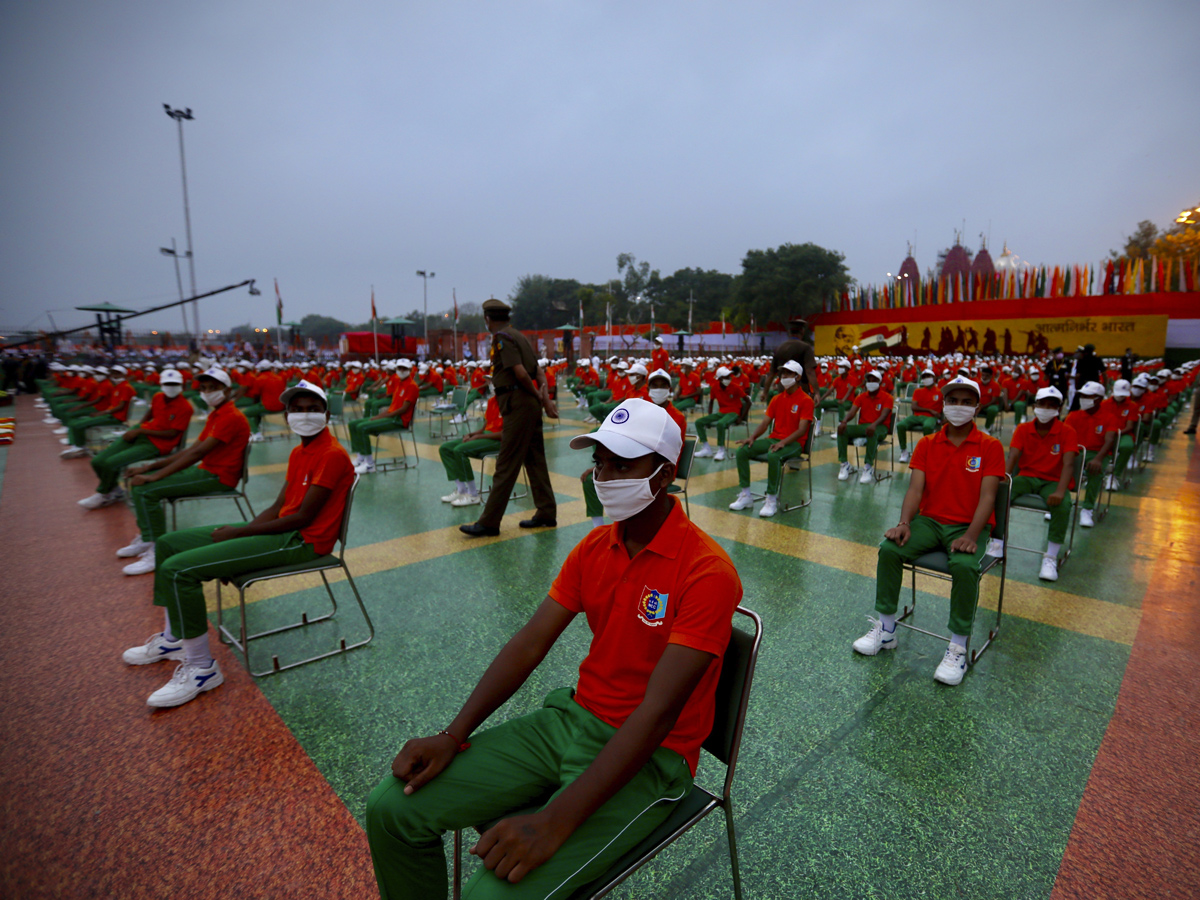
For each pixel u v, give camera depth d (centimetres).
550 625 174
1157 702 312
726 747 171
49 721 295
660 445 155
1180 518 662
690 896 200
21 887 199
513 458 567
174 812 235
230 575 320
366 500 718
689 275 7888
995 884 204
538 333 5362
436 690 321
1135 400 834
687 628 146
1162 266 3638
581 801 133
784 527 614
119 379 1431
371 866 211
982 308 4203
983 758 269
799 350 1057
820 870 210
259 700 312
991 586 470
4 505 697
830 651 366
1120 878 206
